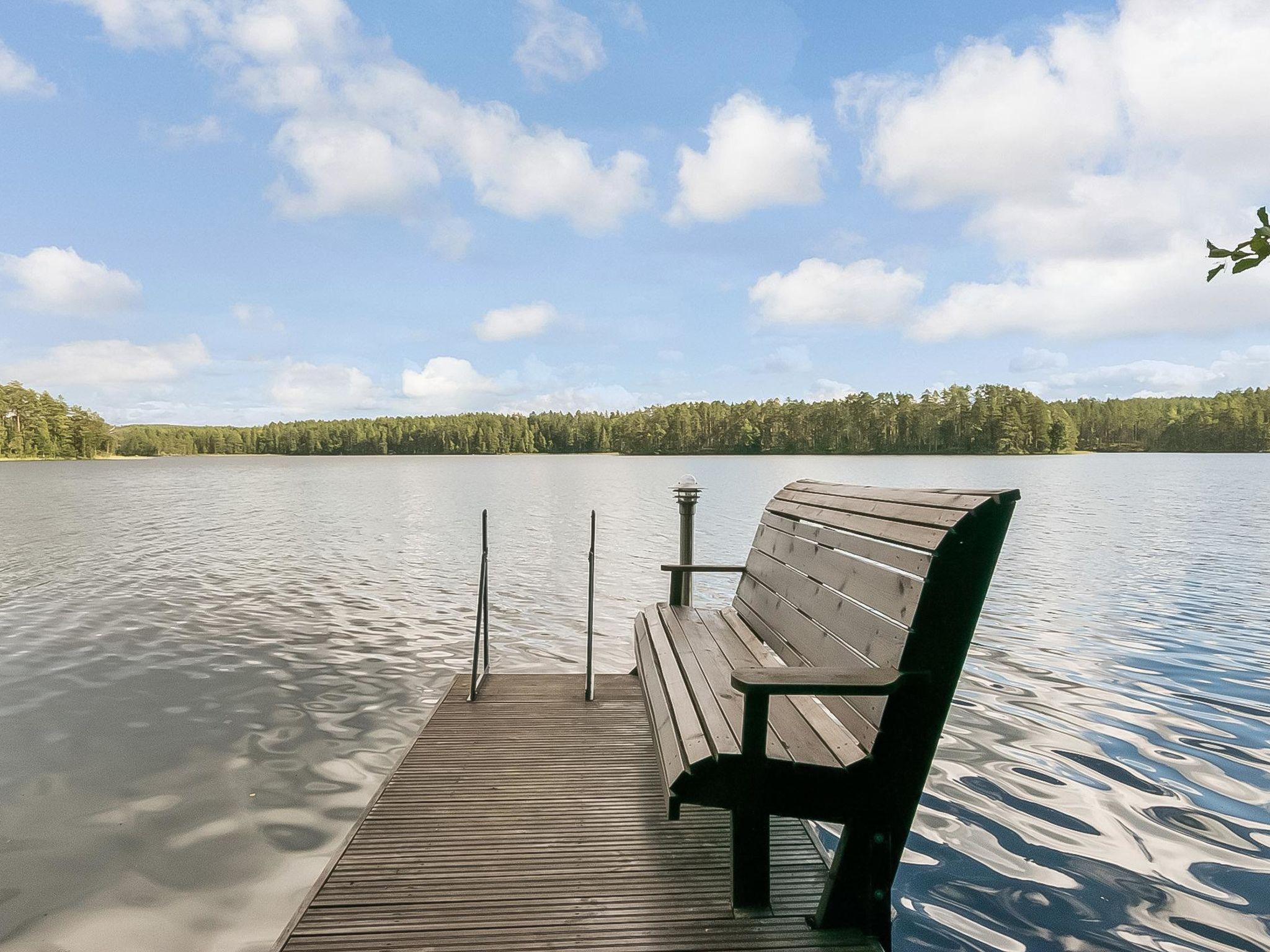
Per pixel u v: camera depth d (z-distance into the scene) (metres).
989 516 2.07
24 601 9.61
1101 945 2.59
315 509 26.11
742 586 4.41
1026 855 3.25
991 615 8.46
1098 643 7.17
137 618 8.60
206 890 3.03
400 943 2.12
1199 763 4.28
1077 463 81.56
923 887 2.99
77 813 3.72
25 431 143.38
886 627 2.26
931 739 2.12
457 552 14.51
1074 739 4.69
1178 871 3.09
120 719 5.16
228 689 5.89
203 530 19.00
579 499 30.67
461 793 3.16
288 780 4.14
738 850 2.28
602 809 3.01
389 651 7.11
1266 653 6.77
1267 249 1.21
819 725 2.47
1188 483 39.44
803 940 2.15
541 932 2.18
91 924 2.78
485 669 4.86
